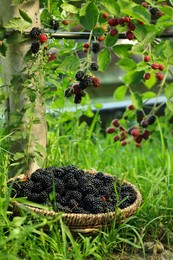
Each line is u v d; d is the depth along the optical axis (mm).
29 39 4496
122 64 5422
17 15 4547
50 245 3965
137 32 4531
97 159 5426
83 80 4395
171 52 4812
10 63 4625
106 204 4230
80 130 5723
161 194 4602
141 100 5281
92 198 4207
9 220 4133
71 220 3992
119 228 4109
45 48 4566
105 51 4598
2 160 4652
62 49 4867
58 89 5121
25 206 3934
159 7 4641
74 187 4316
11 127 4582
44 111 4805
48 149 5008
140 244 4281
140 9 4449
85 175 4465
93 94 7141
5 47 4352
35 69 4492
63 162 5148
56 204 4152
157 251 4270
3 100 4742
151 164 5398
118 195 4344
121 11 4391
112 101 7094
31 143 4711
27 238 4012
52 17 4648
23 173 4703
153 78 5633
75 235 4074
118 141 5918
